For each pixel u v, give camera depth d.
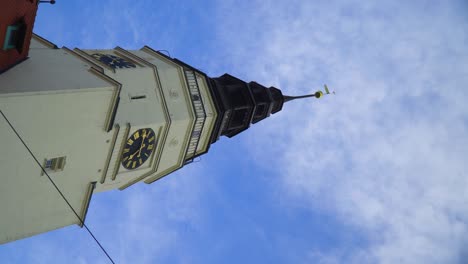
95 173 24.44
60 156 22.09
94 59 25.31
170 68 27.89
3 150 19.83
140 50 30.34
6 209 21.28
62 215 24.02
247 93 31.78
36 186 21.89
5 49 19.56
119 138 24.09
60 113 20.83
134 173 26.88
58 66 22.67
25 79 20.23
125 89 24.77
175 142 27.81
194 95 28.47
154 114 25.61
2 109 18.97
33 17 21.31
